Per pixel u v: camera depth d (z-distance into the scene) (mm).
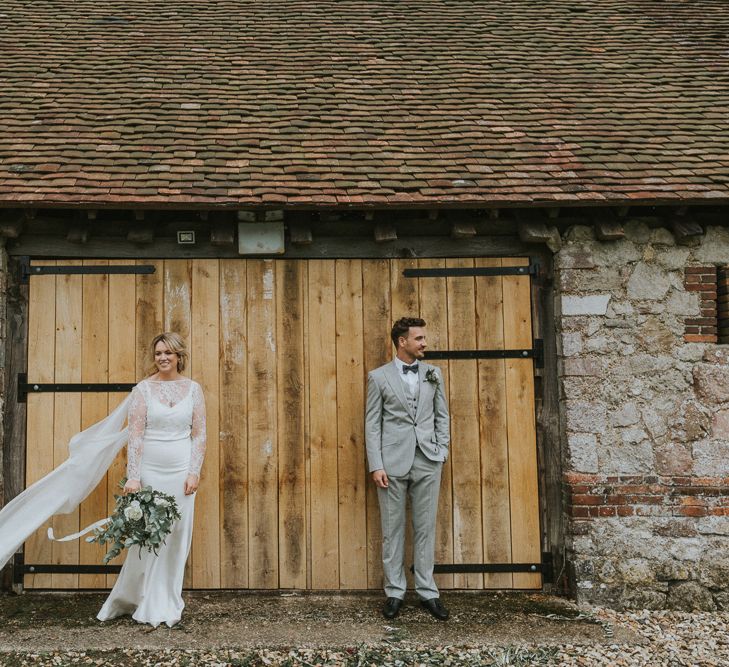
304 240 4246
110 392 4234
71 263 4293
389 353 4352
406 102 5023
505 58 5738
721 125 4797
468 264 4426
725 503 4199
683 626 3842
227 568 4191
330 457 4273
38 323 4258
